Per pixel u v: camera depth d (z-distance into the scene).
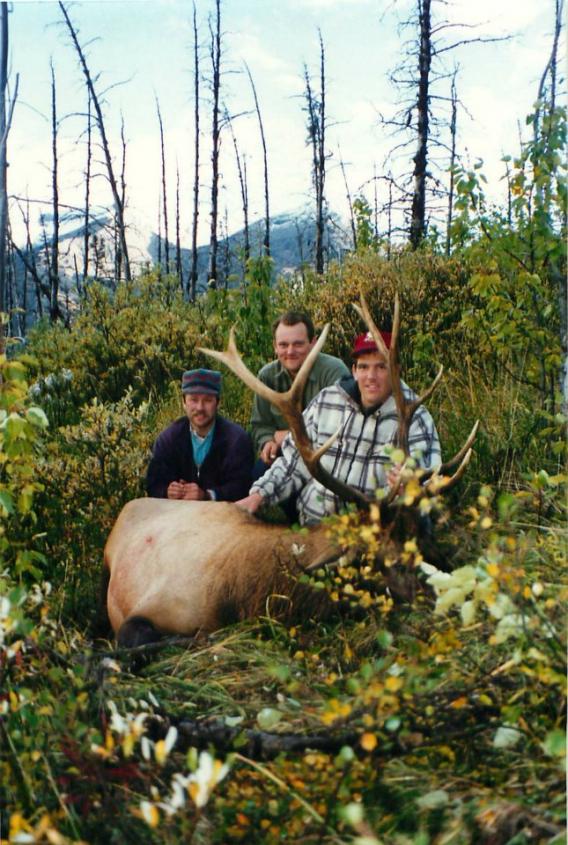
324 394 4.32
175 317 8.40
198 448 4.98
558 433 4.82
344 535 3.29
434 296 7.41
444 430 5.44
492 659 2.82
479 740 2.50
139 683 3.19
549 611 2.63
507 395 5.52
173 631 3.79
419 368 6.30
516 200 4.95
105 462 5.14
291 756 2.51
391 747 2.40
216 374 4.93
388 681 2.27
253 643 3.46
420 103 9.89
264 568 3.70
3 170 4.79
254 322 7.77
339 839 2.17
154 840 2.26
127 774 2.36
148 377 7.70
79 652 3.24
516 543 3.10
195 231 23.08
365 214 10.09
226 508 4.11
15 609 2.58
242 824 2.22
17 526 4.38
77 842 2.09
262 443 5.49
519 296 5.14
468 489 4.42
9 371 3.65
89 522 4.77
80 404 7.39
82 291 11.13
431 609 3.18
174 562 3.90
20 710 2.63
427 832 2.22
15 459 3.76
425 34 9.15
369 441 4.14
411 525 3.33
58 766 2.51
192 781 2.03
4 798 2.38
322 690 3.03
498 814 2.18
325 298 7.74
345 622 3.51
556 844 2.02
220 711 2.98
